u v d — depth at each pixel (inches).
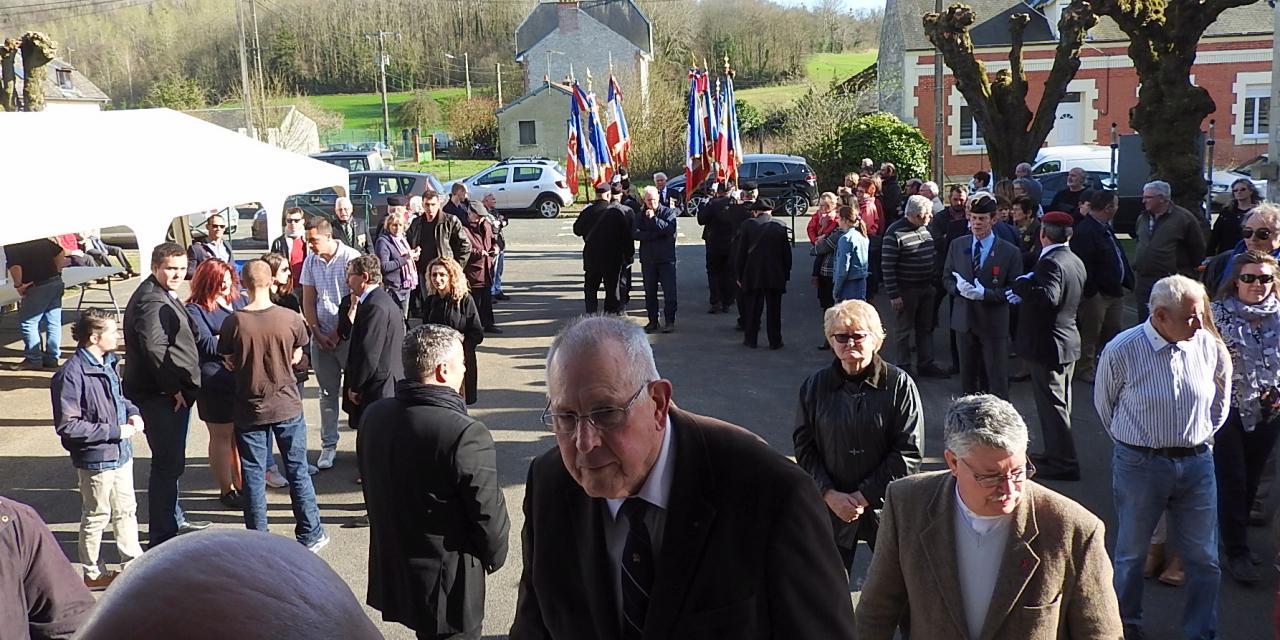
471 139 2130.9
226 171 412.5
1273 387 204.8
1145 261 365.1
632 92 1561.3
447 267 312.2
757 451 88.2
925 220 371.9
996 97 605.0
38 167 322.0
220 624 26.0
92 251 600.4
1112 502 251.6
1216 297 212.1
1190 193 476.4
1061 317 258.4
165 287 231.1
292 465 231.5
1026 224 381.1
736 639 83.4
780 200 1078.4
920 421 166.6
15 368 428.1
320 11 2891.2
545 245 860.0
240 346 221.9
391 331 253.1
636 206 542.0
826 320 169.8
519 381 390.9
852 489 168.6
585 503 91.5
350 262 254.1
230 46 2640.3
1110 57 1229.7
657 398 86.9
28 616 129.4
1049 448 267.0
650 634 84.5
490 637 195.0
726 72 711.1
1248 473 213.6
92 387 214.5
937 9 679.1
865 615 131.3
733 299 557.6
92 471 216.2
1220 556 215.6
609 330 87.4
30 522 129.6
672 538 84.9
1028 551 118.7
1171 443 170.1
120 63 2513.5
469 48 2982.3
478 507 160.1
